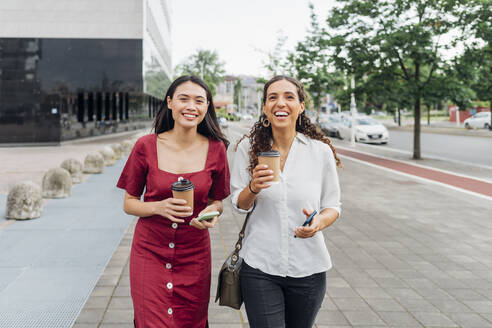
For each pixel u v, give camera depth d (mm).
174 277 2346
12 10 25953
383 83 15984
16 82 25828
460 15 14438
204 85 2387
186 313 2365
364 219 7625
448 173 13469
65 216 7602
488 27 14008
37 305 3904
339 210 2318
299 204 2248
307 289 2248
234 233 6645
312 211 2273
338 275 4852
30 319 3625
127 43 27672
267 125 2346
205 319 2469
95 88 27422
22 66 25984
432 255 5617
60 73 26578
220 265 5113
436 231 6836
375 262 5316
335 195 2357
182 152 2422
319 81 25516
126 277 4648
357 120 27703
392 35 15117
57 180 9359
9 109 25625
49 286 4363
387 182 11789
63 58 26656
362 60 15922
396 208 8555
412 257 5527
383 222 7410
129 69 27766
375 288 4477
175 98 2342
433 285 4578
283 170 2275
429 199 9492
